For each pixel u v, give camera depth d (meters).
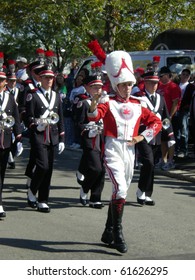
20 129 8.64
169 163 11.87
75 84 14.63
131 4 18.81
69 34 20.22
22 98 9.05
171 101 12.28
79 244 7.03
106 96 6.66
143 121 6.92
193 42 16.45
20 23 23.06
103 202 9.31
